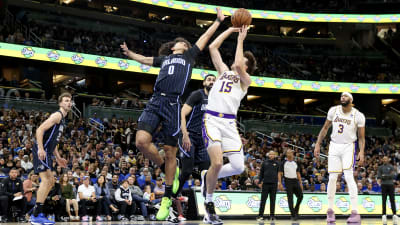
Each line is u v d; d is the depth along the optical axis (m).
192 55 5.33
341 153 7.16
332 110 7.38
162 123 5.26
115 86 30.62
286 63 35.59
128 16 32.72
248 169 16.61
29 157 14.31
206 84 7.22
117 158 15.86
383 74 34.94
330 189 7.19
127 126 21.92
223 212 11.51
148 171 13.91
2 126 18.78
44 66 27.55
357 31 38.50
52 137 6.78
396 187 17.73
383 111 35.84
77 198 11.74
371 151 26.78
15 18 29.02
